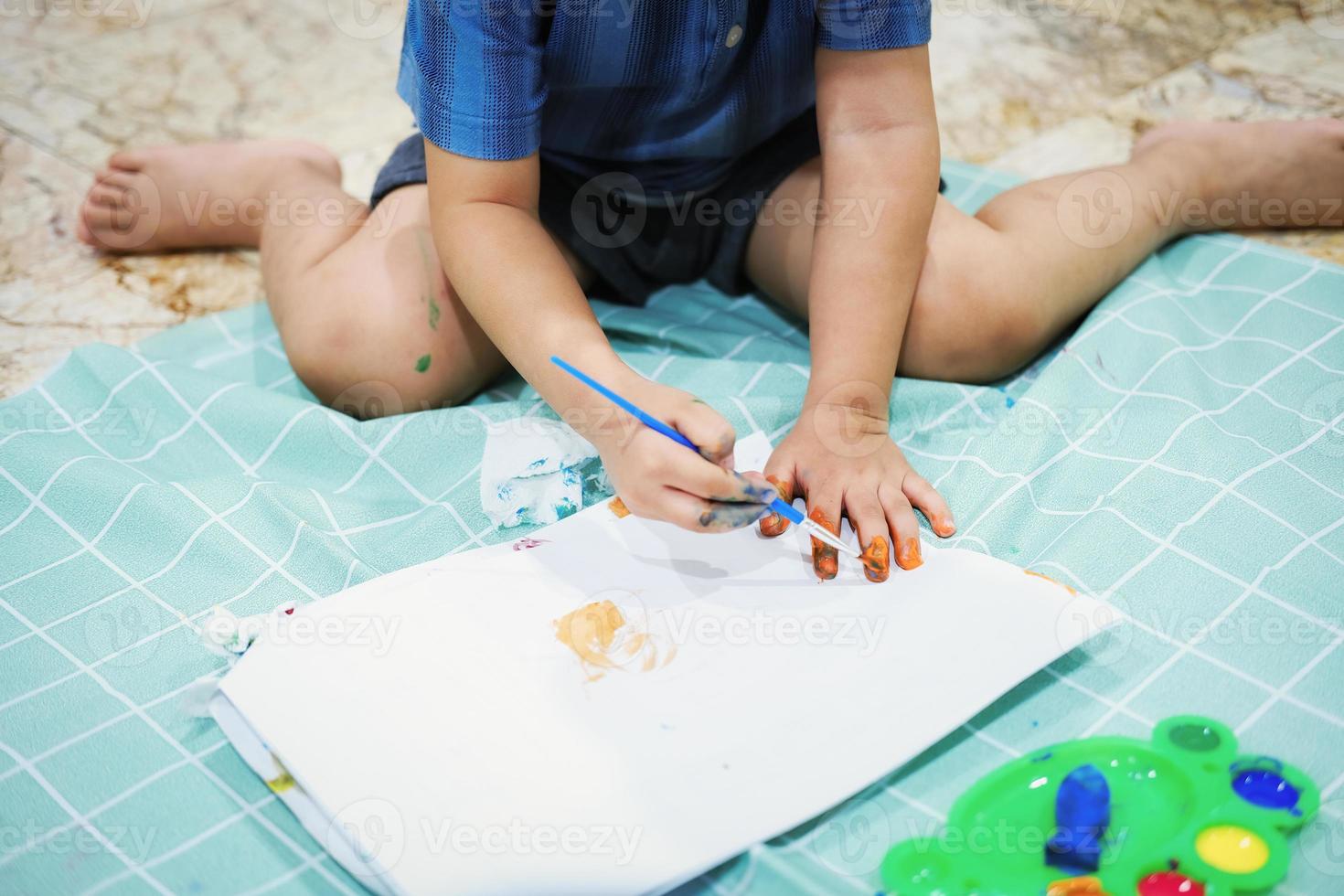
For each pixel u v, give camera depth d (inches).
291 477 36.0
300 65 61.9
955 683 26.1
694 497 26.4
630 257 42.0
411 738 25.4
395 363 37.8
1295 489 31.9
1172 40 58.3
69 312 46.2
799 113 40.4
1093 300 40.1
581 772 24.8
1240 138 43.4
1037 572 29.9
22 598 31.4
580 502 33.6
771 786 24.3
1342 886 22.6
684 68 35.1
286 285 40.4
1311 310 39.2
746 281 44.9
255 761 25.8
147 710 28.1
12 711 28.1
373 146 55.2
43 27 65.2
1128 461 33.5
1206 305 40.6
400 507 34.6
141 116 57.7
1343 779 24.5
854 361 32.8
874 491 31.0
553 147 38.8
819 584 29.1
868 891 23.0
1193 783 24.4
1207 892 22.6
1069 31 59.9
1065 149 51.3
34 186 53.0
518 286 31.3
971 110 54.6
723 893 23.2
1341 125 42.9
